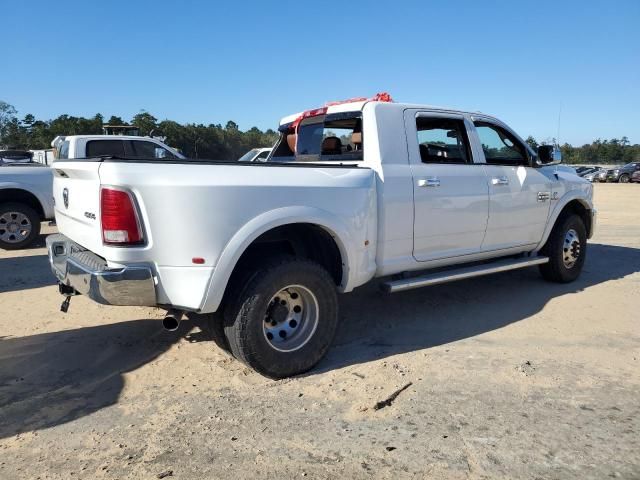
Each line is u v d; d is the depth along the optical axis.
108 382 3.79
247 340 3.61
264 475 2.67
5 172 8.92
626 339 4.62
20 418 3.28
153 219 3.35
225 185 3.48
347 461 2.79
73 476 2.67
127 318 5.20
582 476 2.65
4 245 8.97
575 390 3.61
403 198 4.52
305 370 3.89
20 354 4.30
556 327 4.94
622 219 14.05
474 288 6.32
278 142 6.15
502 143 5.73
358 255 4.18
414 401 3.46
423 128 4.94
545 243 6.21
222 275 3.48
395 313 5.39
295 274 3.73
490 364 4.06
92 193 3.54
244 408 3.38
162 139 15.13
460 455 2.84
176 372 3.94
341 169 4.14
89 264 3.52
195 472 2.69
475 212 5.13
